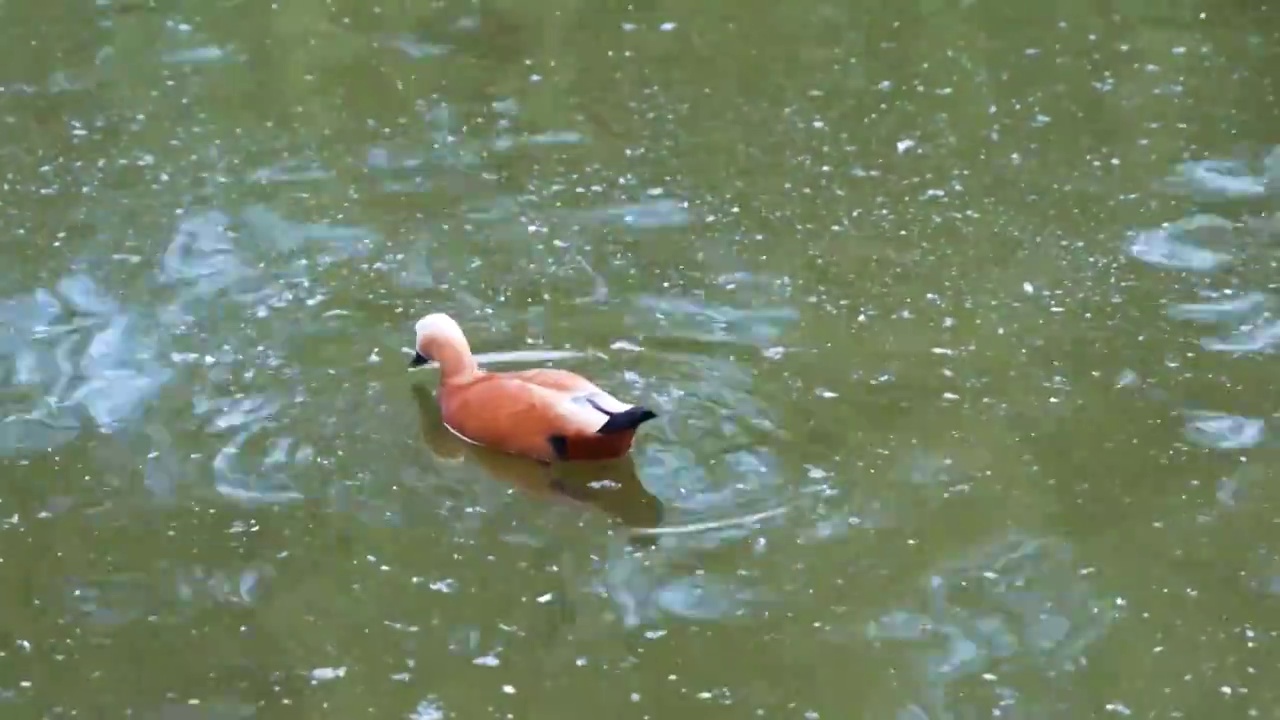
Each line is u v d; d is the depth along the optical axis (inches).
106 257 374.0
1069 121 439.8
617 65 474.0
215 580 279.9
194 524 292.7
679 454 310.5
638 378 331.6
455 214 395.5
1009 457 309.9
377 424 319.9
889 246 382.9
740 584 279.6
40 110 442.6
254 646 266.1
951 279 369.4
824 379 332.2
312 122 439.5
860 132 436.1
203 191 403.9
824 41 488.4
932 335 348.2
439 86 460.4
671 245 383.6
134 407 323.0
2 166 413.7
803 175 414.9
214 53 478.9
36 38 485.7
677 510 297.1
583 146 429.4
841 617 272.2
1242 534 290.8
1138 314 354.3
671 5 512.7
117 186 405.7
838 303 360.2
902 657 263.9
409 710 252.2
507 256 377.7
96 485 301.7
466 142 430.6
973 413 322.0
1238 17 498.6
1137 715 252.5
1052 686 258.4
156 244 379.9
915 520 293.7
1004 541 288.7
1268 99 447.8
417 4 513.0
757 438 314.8
